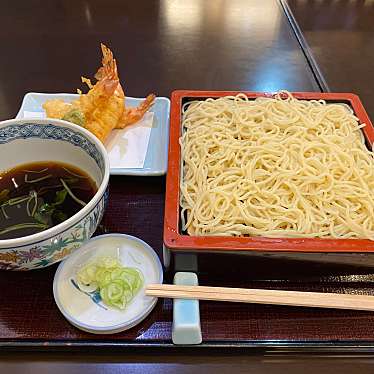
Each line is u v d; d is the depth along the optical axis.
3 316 0.34
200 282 0.37
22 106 0.52
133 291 0.34
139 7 0.78
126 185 0.45
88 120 0.47
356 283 0.37
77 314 0.33
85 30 0.71
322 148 0.43
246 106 0.47
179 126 0.44
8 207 0.37
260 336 0.33
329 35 0.74
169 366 0.31
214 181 0.40
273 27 0.75
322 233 0.37
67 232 0.32
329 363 0.32
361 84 0.63
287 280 0.37
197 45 0.69
